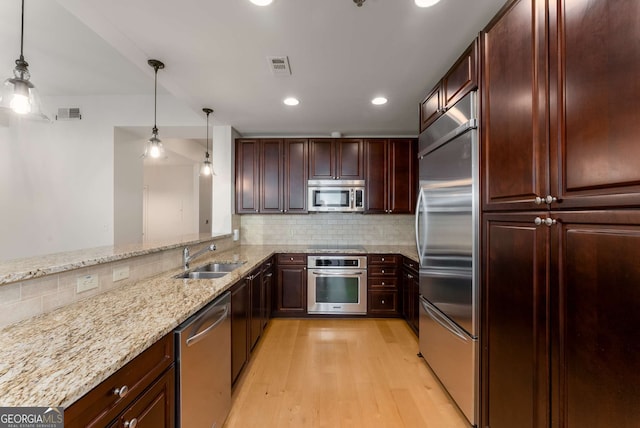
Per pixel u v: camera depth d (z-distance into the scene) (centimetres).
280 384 223
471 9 157
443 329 208
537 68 122
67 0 148
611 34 91
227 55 201
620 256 90
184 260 240
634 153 85
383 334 317
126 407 94
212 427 157
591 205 99
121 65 292
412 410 195
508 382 142
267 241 424
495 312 153
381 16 162
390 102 288
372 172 389
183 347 127
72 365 84
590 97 98
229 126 370
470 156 170
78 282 146
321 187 384
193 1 149
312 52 198
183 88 256
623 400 89
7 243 367
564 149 109
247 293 241
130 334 106
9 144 367
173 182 726
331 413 192
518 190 134
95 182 371
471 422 171
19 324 116
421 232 248
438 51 197
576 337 105
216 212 374
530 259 127
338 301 367
